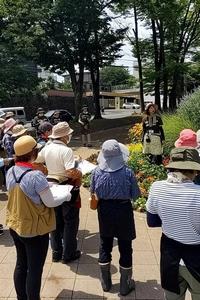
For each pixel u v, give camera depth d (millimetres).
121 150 4477
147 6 23984
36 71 28375
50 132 6262
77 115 30844
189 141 4207
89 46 29359
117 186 4355
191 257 3105
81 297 4477
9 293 4617
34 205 3883
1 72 21031
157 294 4523
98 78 33625
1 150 8977
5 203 8508
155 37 27016
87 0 24734
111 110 74750
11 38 22172
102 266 4586
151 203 3309
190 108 11750
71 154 5145
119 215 4406
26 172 3889
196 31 27500
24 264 4164
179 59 27156
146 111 10484
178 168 3174
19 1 21953
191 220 3086
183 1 24281
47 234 4047
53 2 24516
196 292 3160
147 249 5801
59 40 27281
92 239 6262
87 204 8289
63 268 5219
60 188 4137
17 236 4031
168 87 29547
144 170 9430
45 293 4570
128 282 4504
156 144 10336
